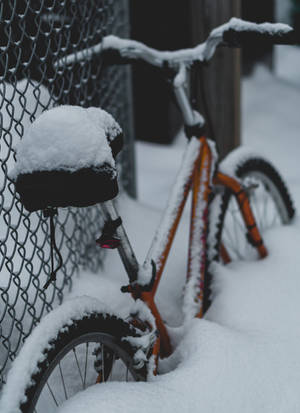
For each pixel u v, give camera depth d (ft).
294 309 5.67
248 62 20.10
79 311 3.93
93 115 3.78
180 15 12.96
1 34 4.78
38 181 3.35
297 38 4.73
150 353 4.54
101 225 6.54
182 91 5.42
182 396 4.10
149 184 11.33
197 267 5.58
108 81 7.23
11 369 3.48
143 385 4.10
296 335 5.26
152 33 13.10
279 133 15.67
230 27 4.93
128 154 7.97
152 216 7.38
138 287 4.61
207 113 5.74
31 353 3.55
